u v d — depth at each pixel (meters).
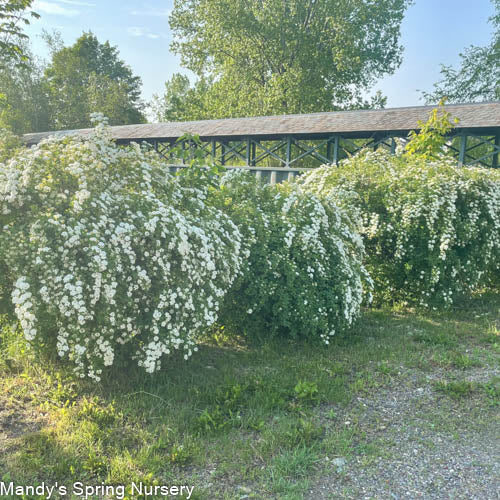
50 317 3.21
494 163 15.37
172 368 4.09
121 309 3.25
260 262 4.58
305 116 18.00
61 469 2.59
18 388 3.64
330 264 5.07
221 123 19.56
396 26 29.97
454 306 6.59
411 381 3.93
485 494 2.47
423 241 6.24
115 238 3.20
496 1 26.58
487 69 27.06
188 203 4.14
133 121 42.12
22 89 36.41
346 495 2.46
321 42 27.05
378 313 6.15
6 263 3.24
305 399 3.49
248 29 26.20
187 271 3.50
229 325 4.88
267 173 16.91
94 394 3.57
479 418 3.29
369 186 6.69
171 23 30.08
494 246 6.83
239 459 2.76
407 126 14.13
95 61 46.25
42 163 3.51
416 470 2.69
